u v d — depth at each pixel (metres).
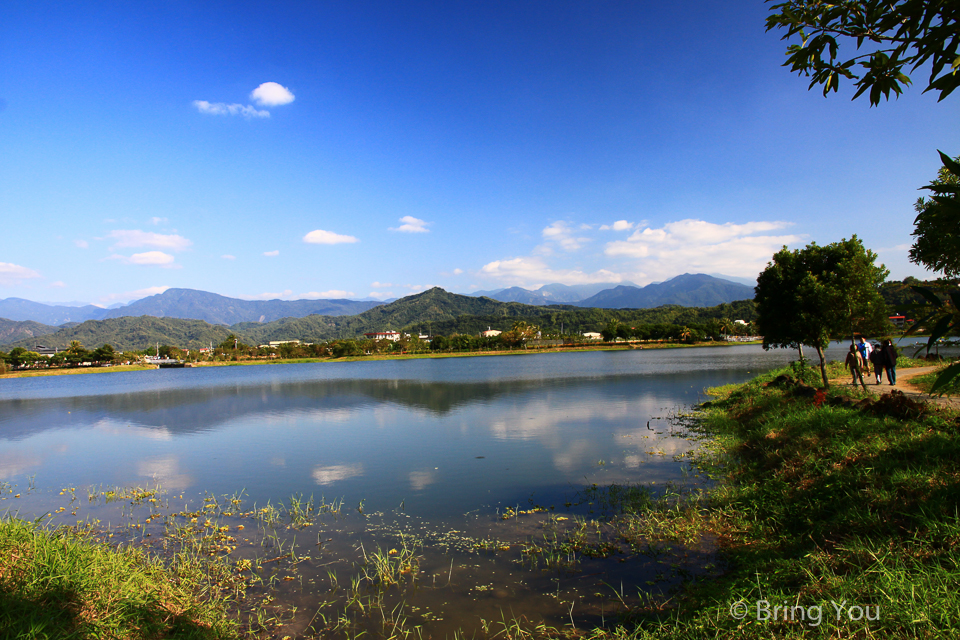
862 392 18.17
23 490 16.39
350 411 33.22
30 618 5.98
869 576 6.48
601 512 12.40
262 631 7.67
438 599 8.45
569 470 16.44
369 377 67.62
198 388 57.84
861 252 19.95
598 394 37.00
